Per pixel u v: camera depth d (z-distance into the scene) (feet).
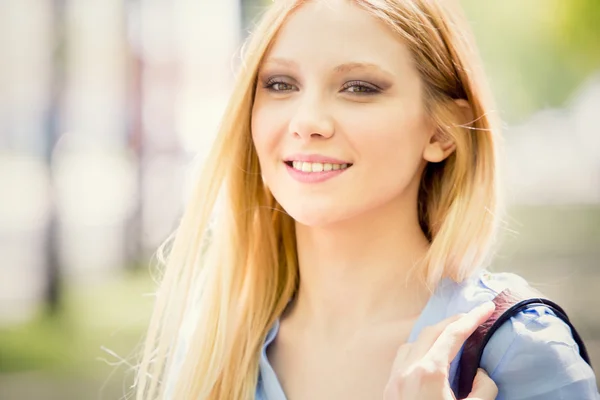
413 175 6.16
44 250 31.58
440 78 6.17
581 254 37.93
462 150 6.31
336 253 6.23
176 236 6.85
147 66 37.50
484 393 5.56
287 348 6.45
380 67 5.89
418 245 6.36
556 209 54.24
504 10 53.06
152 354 6.82
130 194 37.88
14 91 44.91
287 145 6.03
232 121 6.54
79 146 42.88
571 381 5.63
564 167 65.46
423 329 5.78
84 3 35.40
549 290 30.42
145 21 37.47
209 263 6.95
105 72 37.35
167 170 37.19
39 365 23.97
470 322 5.65
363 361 6.06
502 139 6.53
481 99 6.33
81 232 41.47
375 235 6.18
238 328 6.70
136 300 31.09
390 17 5.95
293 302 6.72
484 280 6.21
